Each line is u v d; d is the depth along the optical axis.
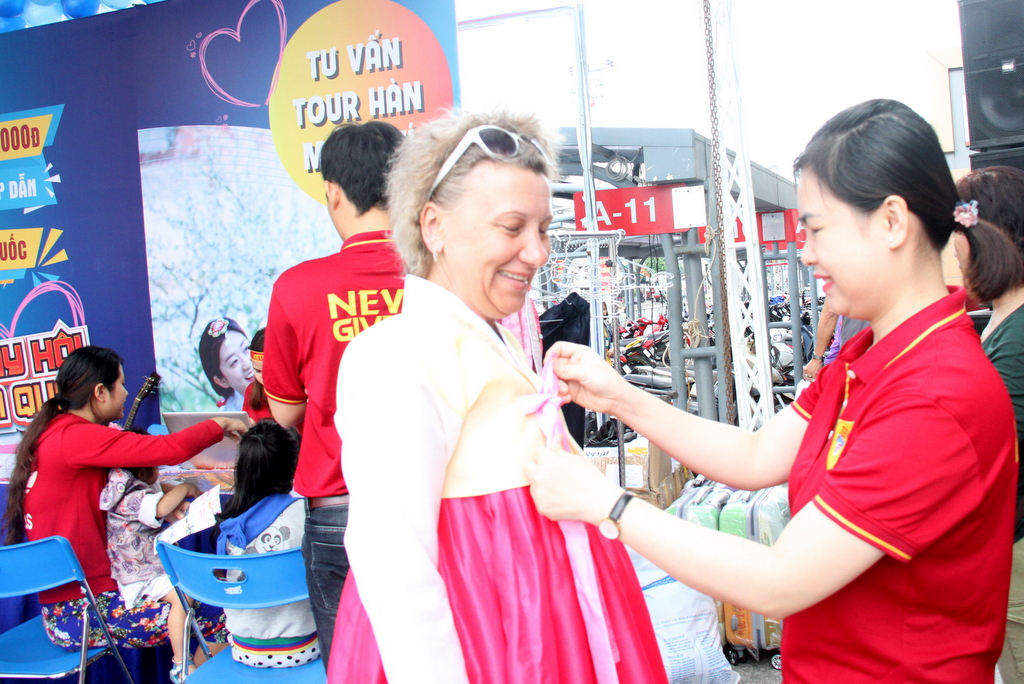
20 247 3.36
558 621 0.98
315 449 1.74
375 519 0.87
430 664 0.85
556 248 3.69
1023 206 1.73
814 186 1.01
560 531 1.02
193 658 2.68
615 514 0.97
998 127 4.70
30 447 2.55
